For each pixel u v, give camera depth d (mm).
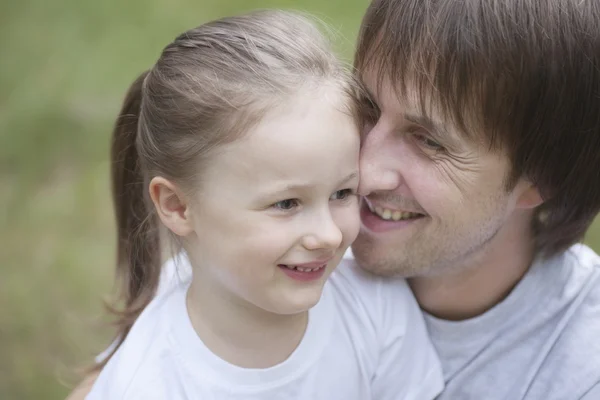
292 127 1824
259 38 1991
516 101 1911
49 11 7637
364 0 7395
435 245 2045
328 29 2293
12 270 4875
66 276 4828
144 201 2373
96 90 6484
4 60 6859
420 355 2174
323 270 1935
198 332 2059
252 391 2016
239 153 1846
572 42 1928
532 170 2021
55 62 6836
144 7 7719
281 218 1855
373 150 1993
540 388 2113
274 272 1893
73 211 5367
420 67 1897
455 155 1955
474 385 2162
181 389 2025
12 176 5656
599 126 2027
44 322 4488
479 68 1873
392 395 2162
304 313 2080
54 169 5723
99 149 5871
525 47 1885
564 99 1956
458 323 2182
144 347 2074
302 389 2049
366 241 2084
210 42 2018
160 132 2008
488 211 2018
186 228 2012
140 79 2316
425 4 1919
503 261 2129
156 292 2428
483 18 1882
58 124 6051
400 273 2111
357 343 2125
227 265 1924
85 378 2463
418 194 1978
